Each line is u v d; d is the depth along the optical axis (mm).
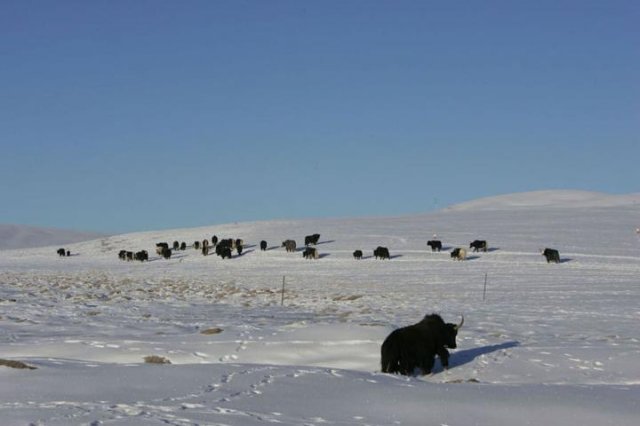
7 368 13062
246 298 36781
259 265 60188
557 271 47875
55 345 17891
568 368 15602
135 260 71125
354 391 11625
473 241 62281
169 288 43344
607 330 22016
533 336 20469
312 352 17016
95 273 58000
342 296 36625
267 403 10547
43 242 157875
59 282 48062
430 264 54562
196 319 25781
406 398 11156
